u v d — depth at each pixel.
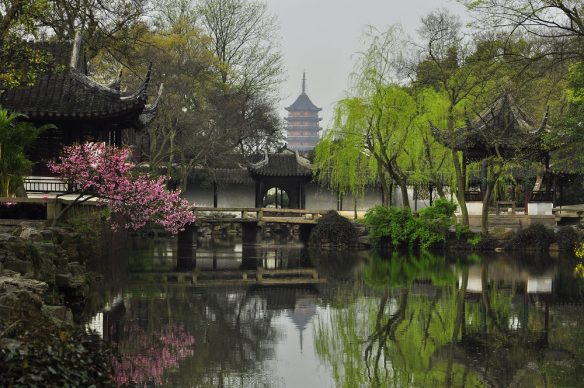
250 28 73.06
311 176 65.62
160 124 60.03
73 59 34.94
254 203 68.88
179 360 17.73
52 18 40.22
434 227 46.69
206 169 66.12
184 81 59.94
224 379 16.34
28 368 9.45
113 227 33.62
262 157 68.69
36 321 12.57
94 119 33.22
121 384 15.52
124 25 46.12
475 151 48.97
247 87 71.69
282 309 25.17
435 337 20.89
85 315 21.91
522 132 45.97
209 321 22.59
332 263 40.53
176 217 34.44
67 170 27.36
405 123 48.06
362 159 51.69
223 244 54.44
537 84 36.66
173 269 36.03
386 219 48.09
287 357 18.48
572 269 36.97
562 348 19.45
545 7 28.12
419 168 51.56
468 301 26.97
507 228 47.62
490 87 45.75
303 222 50.78
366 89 48.53
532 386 16.03
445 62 48.31
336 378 16.70
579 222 48.59
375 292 29.31
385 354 18.95
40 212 28.94
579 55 27.98
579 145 40.03
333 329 21.91
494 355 18.77
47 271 19.64
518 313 24.44
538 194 50.53
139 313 23.34
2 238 19.02
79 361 10.48
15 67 29.02
